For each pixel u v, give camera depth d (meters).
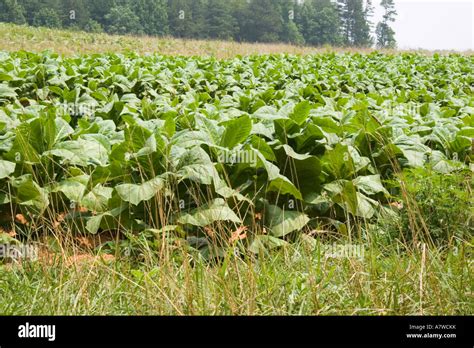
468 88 18.08
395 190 6.61
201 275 4.10
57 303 3.98
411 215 5.09
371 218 6.16
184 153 5.44
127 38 38.06
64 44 34.03
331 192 6.09
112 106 9.03
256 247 5.21
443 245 5.30
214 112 7.49
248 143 6.09
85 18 56.97
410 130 7.79
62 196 5.95
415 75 19.89
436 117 9.01
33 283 4.37
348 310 3.79
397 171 6.34
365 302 3.87
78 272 4.35
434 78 19.17
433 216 5.44
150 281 4.08
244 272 4.27
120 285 4.28
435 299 3.92
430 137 7.38
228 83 14.92
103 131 7.13
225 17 65.62
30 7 56.47
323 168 6.31
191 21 63.03
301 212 6.03
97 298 4.12
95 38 37.00
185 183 5.59
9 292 4.28
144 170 5.67
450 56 28.06
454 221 5.38
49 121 6.11
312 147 6.30
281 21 73.62
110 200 5.52
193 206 5.62
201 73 15.34
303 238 5.31
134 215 5.58
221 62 19.94
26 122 6.05
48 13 55.59
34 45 32.44
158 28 60.16
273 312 3.78
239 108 10.28
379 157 6.70
